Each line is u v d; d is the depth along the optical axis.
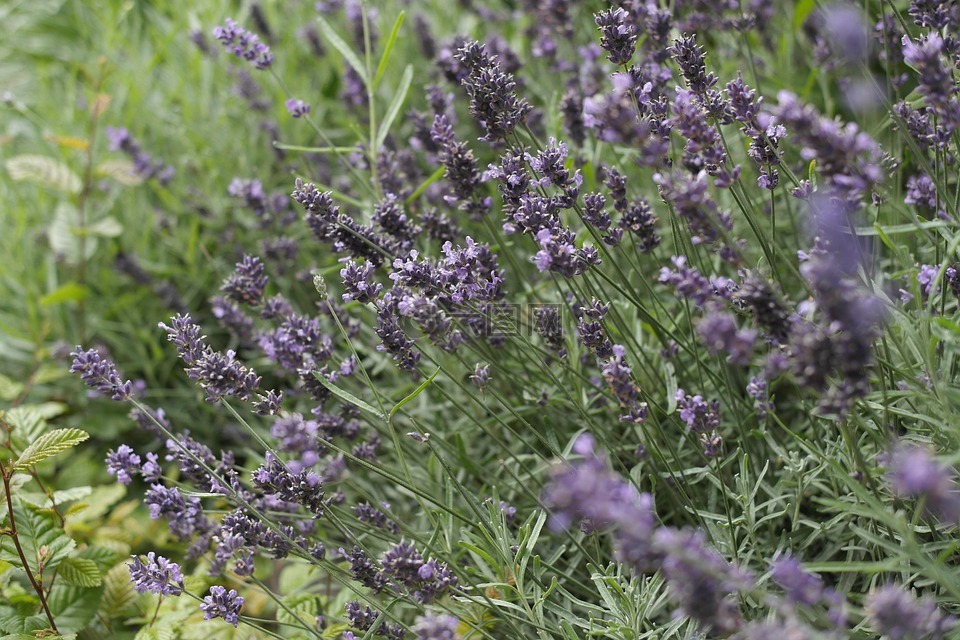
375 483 1.85
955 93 1.60
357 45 2.03
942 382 1.57
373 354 1.85
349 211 1.99
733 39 1.98
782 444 1.71
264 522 1.63
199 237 2.13
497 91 1.64
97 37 2.71
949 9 1.62
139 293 2.08
